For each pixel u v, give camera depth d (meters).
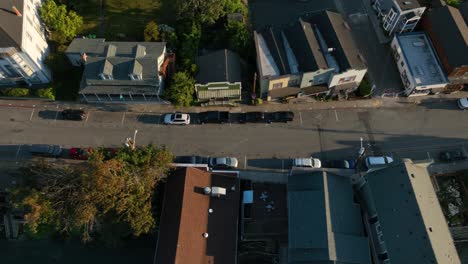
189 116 70.06
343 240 53.84
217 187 59.09
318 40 69.50
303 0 82.25
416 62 71.00
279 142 68.19
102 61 67.19
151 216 55.31
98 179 50.00
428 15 73.06
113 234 57.50
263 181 64.38
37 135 69.06
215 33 76.38
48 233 61.06
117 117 70.69
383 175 56.28
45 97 70.81
